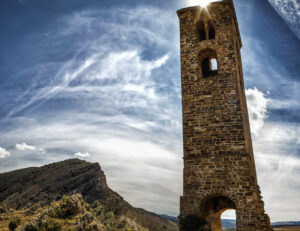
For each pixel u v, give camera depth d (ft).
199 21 91.15
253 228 60.64
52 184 383.65
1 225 204.54
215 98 77.36
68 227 185.98
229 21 86.48
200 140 74.23
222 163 69.41
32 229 178.19
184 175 72.02
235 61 80.23
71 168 438.81
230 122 73.15
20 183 411.75
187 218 64.59
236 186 65.82
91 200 337.11
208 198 69.36
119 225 273.13
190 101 79.92
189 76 83.25
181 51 88.02
